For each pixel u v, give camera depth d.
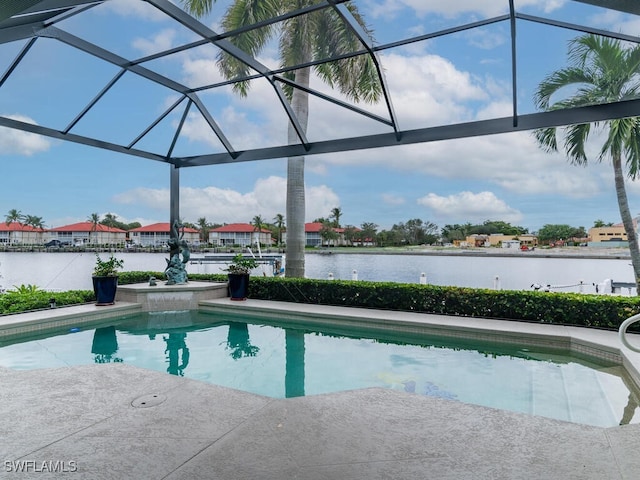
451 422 2.25
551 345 5.04
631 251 8.09
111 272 7.25
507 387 3.78
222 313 7.53
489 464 1.79
